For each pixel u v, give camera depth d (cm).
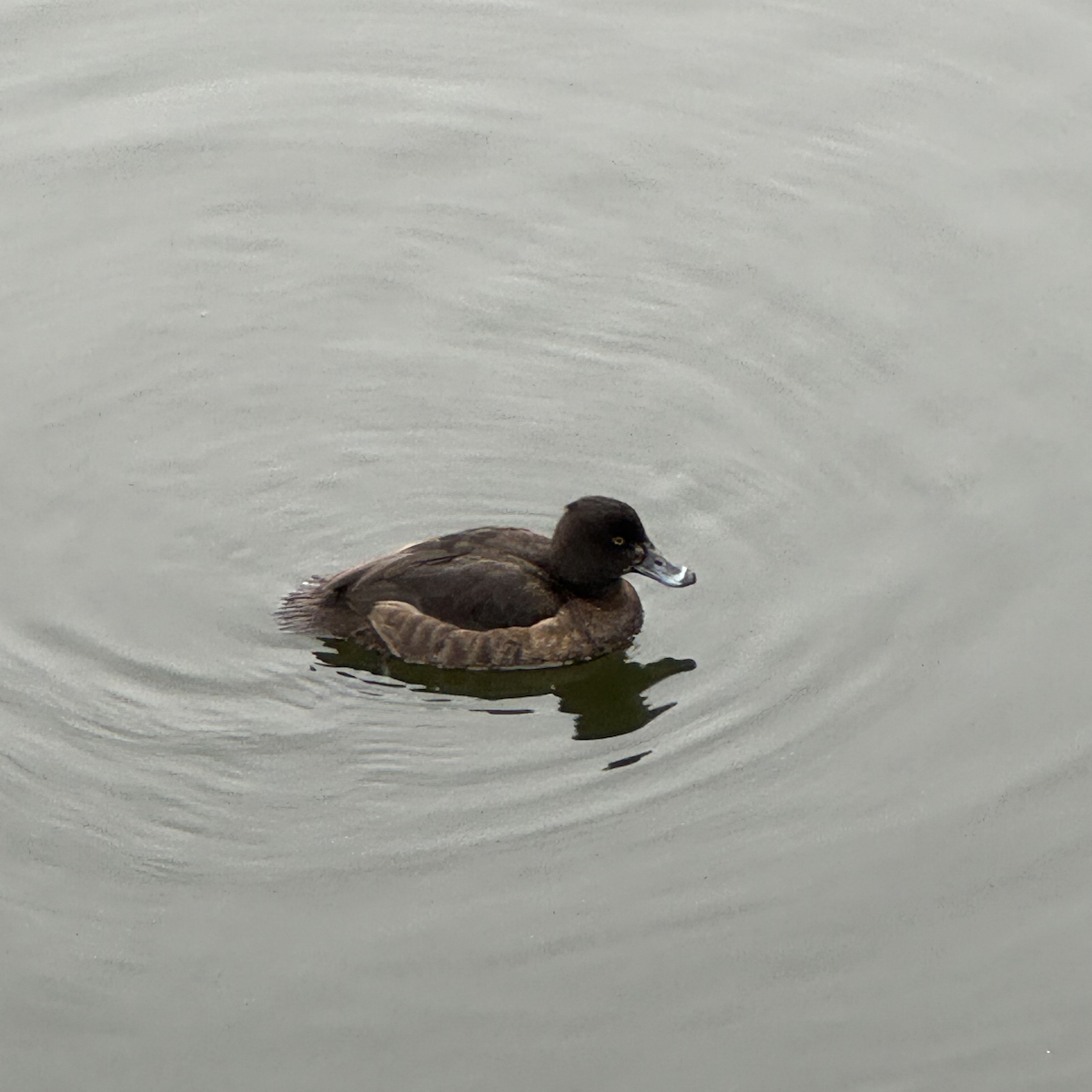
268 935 1214
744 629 1467
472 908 1235
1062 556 1502
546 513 1588
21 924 1216
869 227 1833
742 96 1977
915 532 1535
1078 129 1906
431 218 1873
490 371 1722
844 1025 1160
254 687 1416
